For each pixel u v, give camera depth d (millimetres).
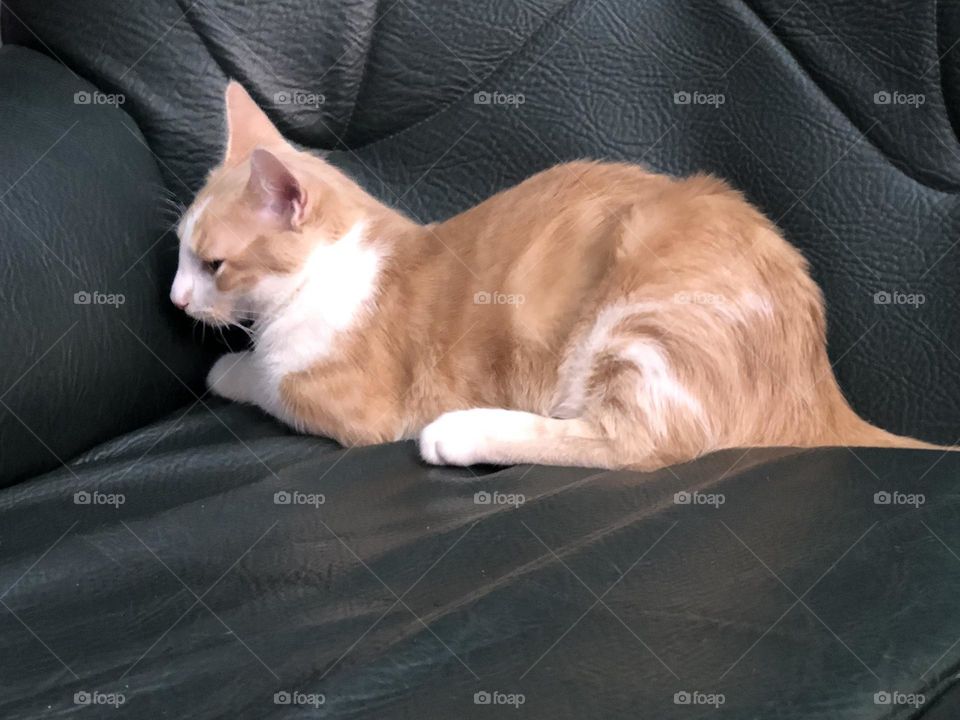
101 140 1387
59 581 983
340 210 1445
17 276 1174
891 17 1439
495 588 917
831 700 763
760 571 940
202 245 1375
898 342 1448
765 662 809
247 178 1392
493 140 1603
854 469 1161
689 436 1226
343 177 1529
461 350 1389
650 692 775
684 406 1222
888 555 964
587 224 1373
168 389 1424
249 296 1408
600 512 1072
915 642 833
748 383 1245
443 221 1566
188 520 1095
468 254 1418
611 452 1224
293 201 1384
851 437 1286
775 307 1264
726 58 1529
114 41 1462
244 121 1477
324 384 1396
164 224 1449
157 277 1404
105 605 944
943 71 1422
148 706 789
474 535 1030
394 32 1561
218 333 1514
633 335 1251
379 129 1617
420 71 1577
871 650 822
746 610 880
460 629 858
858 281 1469
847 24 1463
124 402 1331
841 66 1470
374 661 818
